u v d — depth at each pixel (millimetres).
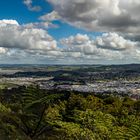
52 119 10070
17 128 8891
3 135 8375
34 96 8961
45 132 9492
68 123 11219
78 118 12594
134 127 9625
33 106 8789
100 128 12445
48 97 8531
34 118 9094
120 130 12375
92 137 11547
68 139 10281
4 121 8828
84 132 11398
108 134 12242
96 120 13039
